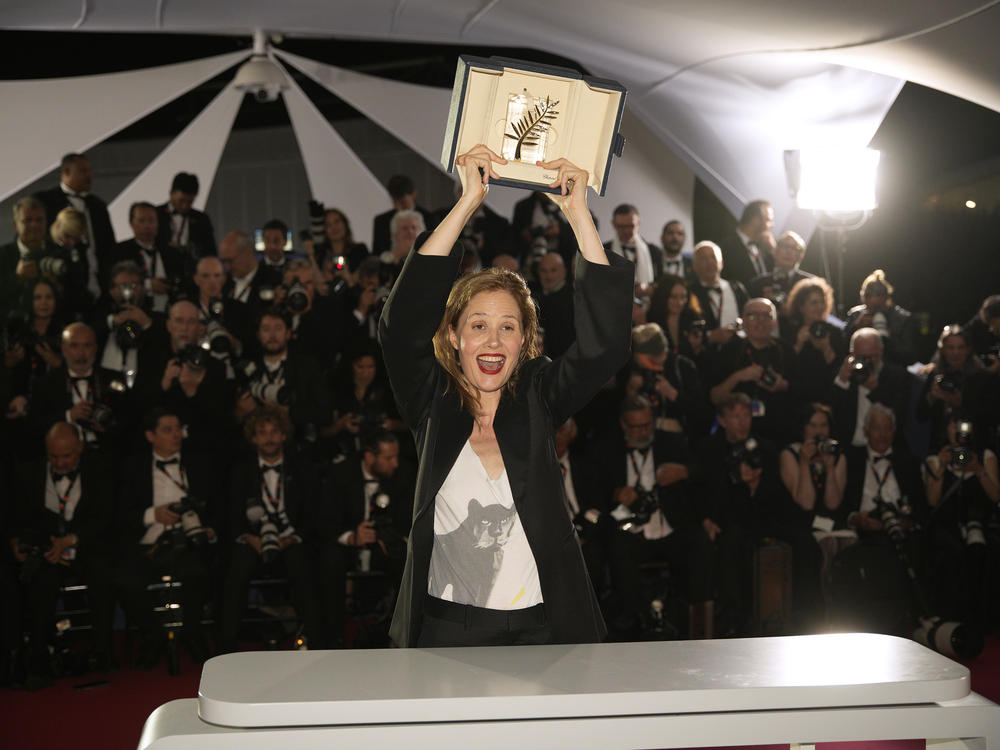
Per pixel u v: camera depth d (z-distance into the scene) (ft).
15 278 17.78
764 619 15.81
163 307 18.70
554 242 20.93
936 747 5.35
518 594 6.47
